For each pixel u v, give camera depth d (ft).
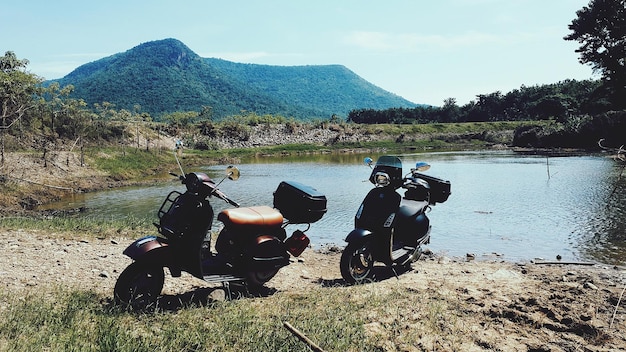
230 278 21.63
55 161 98.53
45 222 41.24
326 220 54.80
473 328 18.31
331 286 25.82
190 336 16.21
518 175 103.09
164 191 86.69
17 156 92.68
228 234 22.54
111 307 18.76
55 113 127.34
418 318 19.15
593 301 21.39
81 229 38.75
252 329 17.11
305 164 154.40
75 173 97.86
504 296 22.44
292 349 15.60
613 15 234.79
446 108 446.60
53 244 31.65
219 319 18.29
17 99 102.22
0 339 15.14
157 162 135.23
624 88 248.52
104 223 42.50
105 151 122.72
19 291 20.76
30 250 29.01
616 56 236.84
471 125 328.90
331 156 203.62
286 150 235.40
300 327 17.49
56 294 20.62
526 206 61.93
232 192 82.43
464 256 36.99
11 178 78.64
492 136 291.17
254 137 265.95
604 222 49.55
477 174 107.55
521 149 215.92
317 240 44.24
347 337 16.71
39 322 16.84
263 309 20.10
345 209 62.54
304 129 290.56
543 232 45.70
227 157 176.04
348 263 25.41
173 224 20.22
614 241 41.06
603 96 269.85
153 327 17.42
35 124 117.60
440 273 28.86
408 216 28.71
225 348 15.72
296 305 20.83
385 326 18.26
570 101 357.00
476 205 63.72
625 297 21.79
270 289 24.54
